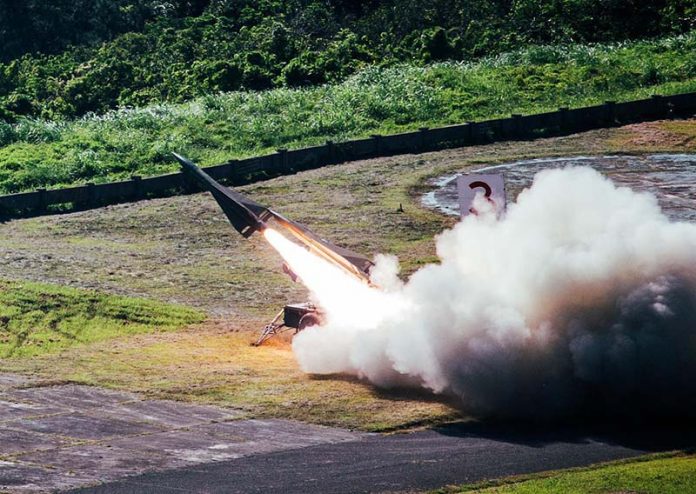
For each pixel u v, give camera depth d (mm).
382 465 28516
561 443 30109
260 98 86562
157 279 51250
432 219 60156
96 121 84688
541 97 84500
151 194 67438
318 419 32656
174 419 32906
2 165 73125
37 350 41500
